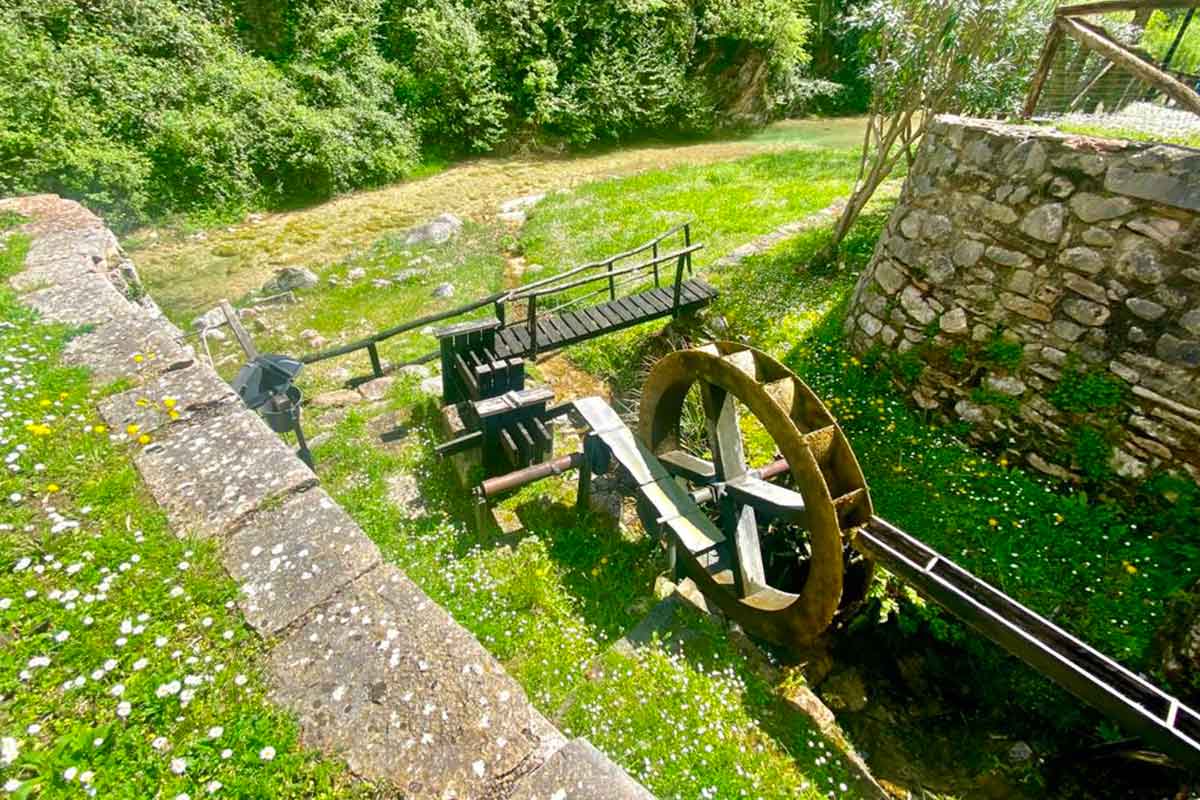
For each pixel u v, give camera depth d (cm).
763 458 602
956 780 407
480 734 195
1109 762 397
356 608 229
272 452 297
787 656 469
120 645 204
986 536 486
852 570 484
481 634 380
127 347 371
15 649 201
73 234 572
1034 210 491
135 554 238
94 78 1091
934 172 575
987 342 541
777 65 2069
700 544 432
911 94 717
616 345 775
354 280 967
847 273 823
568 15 1703
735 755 326
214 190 1177
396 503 497
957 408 572
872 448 582
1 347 350
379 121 1420
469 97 1590
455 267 1009
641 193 1305
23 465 272
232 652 212
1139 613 418
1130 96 712
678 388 523
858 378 648
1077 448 491
